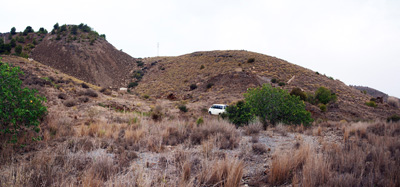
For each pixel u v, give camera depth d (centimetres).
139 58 12062
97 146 689
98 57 9550
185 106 2912
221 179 439
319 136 1040
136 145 713
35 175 396
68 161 485
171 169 491
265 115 1388
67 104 2052
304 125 1343
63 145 644
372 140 836
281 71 5972
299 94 3500
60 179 398
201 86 5425
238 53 8462
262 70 6097
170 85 6262
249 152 686
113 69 9306
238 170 443
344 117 2761
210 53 9162
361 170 457
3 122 627
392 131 1083
